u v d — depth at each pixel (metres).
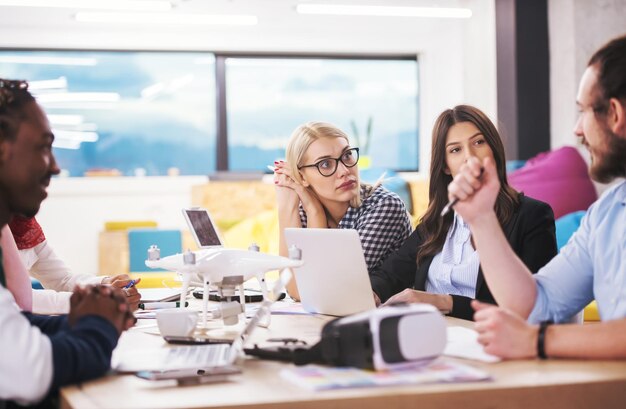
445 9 7.07
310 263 1.91
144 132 7.76
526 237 2.08
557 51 6.22
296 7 6.91
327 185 2.48
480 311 1.24
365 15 7.22
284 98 7.92
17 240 2.41
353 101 8.05
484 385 1.01
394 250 2.48
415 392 0.98
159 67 7.72
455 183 1.44
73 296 1.22
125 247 6.73
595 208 1.53
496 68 6.66
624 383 1.05
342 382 1.02
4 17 6.96
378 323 1.09
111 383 1.11
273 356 1.23
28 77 7.51
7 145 1.24
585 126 1.36
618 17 6.02
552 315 1.49
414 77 8.14
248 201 6.43
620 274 1.40
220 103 7.76
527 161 6.04
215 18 7.12
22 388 1.03
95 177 7.27
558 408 1.03
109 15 6.95
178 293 2.46
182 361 1.22
